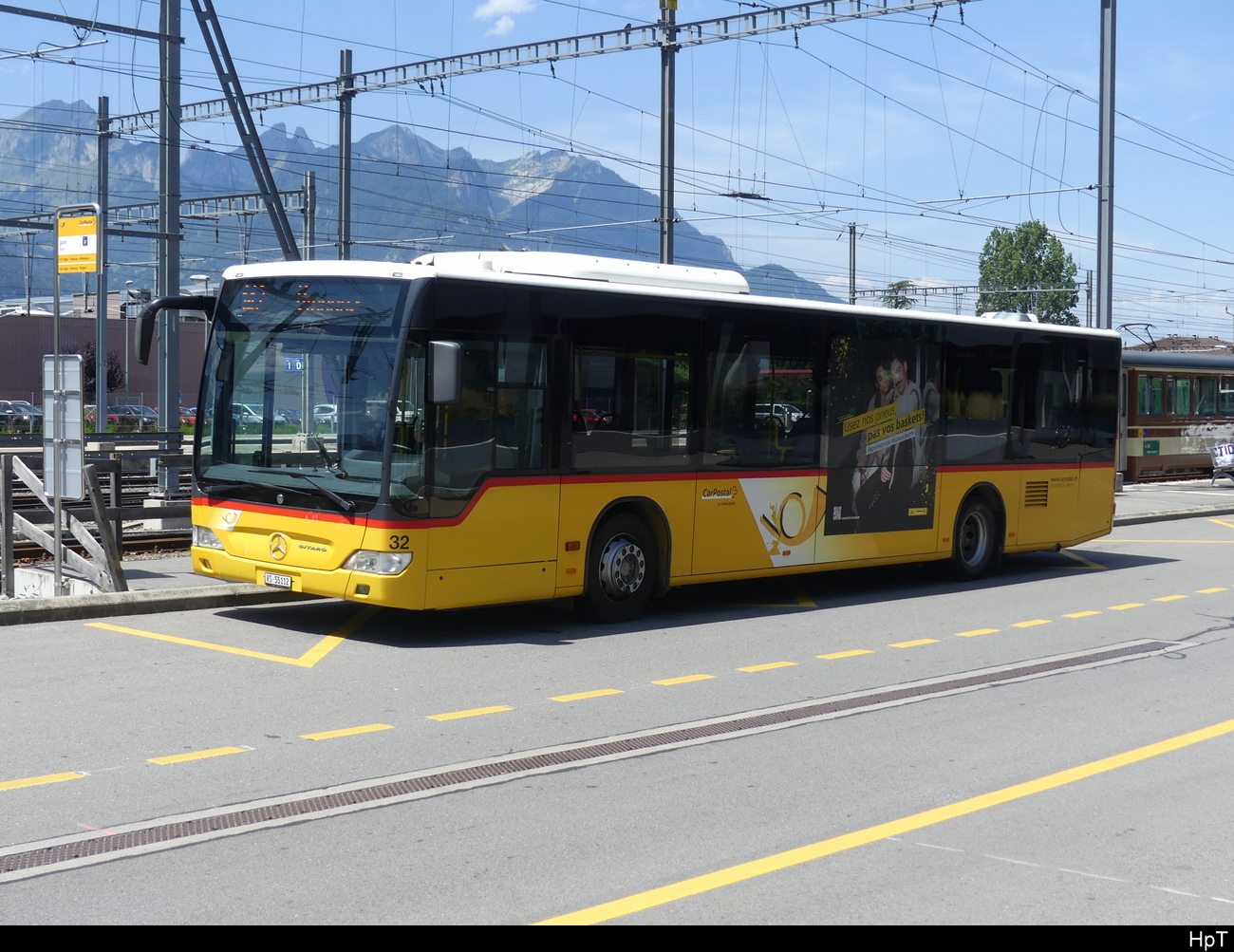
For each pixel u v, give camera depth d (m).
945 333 14.91
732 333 12.59
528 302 10.93
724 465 12.55
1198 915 4.96
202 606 12.09
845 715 8.34
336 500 10.38
